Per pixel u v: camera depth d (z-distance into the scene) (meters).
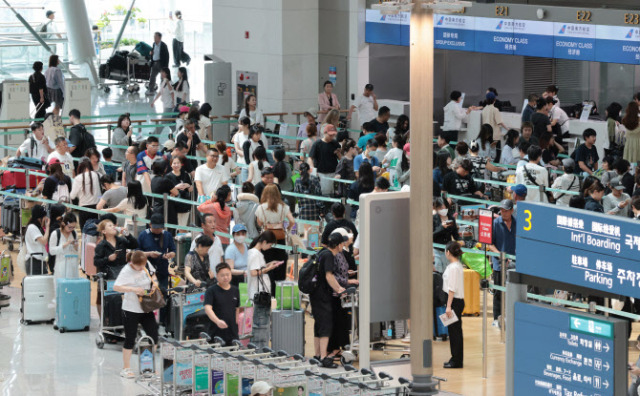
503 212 21.77
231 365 17.19
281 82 44.19
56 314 23.22
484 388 19.06
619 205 24.97
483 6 37.09
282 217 23.52
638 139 30.94
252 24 45.03
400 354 20.84
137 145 31.53
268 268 20.72
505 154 31.95
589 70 40.22
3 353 21.52
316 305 20.05
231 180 31.08
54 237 23.59
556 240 12.51
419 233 14.35
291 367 16.41
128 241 22.22
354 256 21.97
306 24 43.78
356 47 42.12
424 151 14.26
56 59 43.94
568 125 35.66
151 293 19.98
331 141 29.98
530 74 41.72
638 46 32.97
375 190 23.00
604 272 12.03
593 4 39.78
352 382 15.42
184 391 18.17
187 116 37.22
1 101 43.09
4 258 25.38
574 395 12.48
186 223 27.02
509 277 13.04
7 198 30.31
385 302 15.30
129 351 20.19
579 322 12.38
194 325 20.56
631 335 21.80
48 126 34.19
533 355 12.86
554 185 26.88
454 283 20.03
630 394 14.07
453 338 20.19
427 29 14.12
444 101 43.88
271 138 40.72
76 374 20.25
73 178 29.77
